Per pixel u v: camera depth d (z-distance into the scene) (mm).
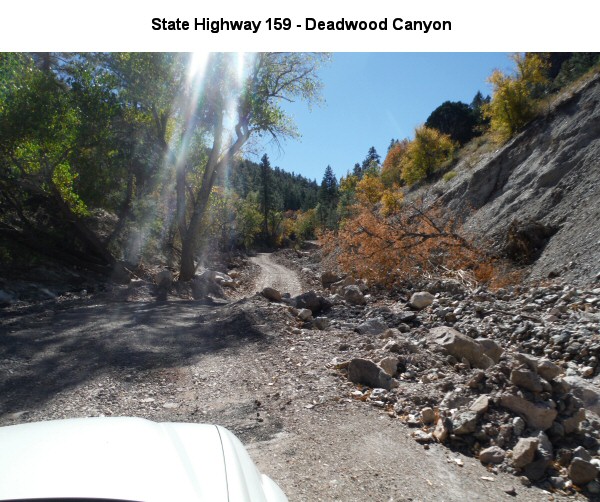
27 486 1685
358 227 19609
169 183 29688
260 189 98688
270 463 4242
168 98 22734
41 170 21500
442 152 41438
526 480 3863
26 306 15773
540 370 4980
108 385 6789
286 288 29234
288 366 7363
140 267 26922
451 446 4516
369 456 4332
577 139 20094
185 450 2209
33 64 21703
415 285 16594
